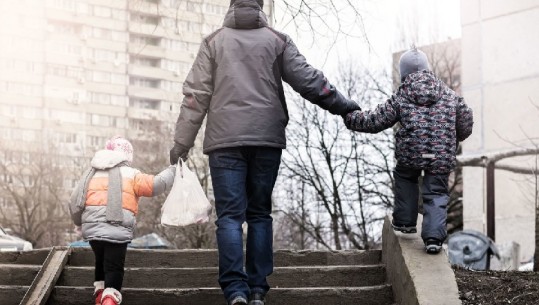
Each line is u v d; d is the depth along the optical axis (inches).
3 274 279.3
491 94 1167.0
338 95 235.0
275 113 221.6
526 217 1091.9
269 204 225.8
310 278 278.5
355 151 1268.5
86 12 3166.8
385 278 278.8
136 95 3198.8
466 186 1173.7
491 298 239.1
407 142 249.3
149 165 1667.1
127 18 3218.5
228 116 218.4
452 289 227.6
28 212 1797.5
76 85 3122.5
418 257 246.1
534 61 1127.0
